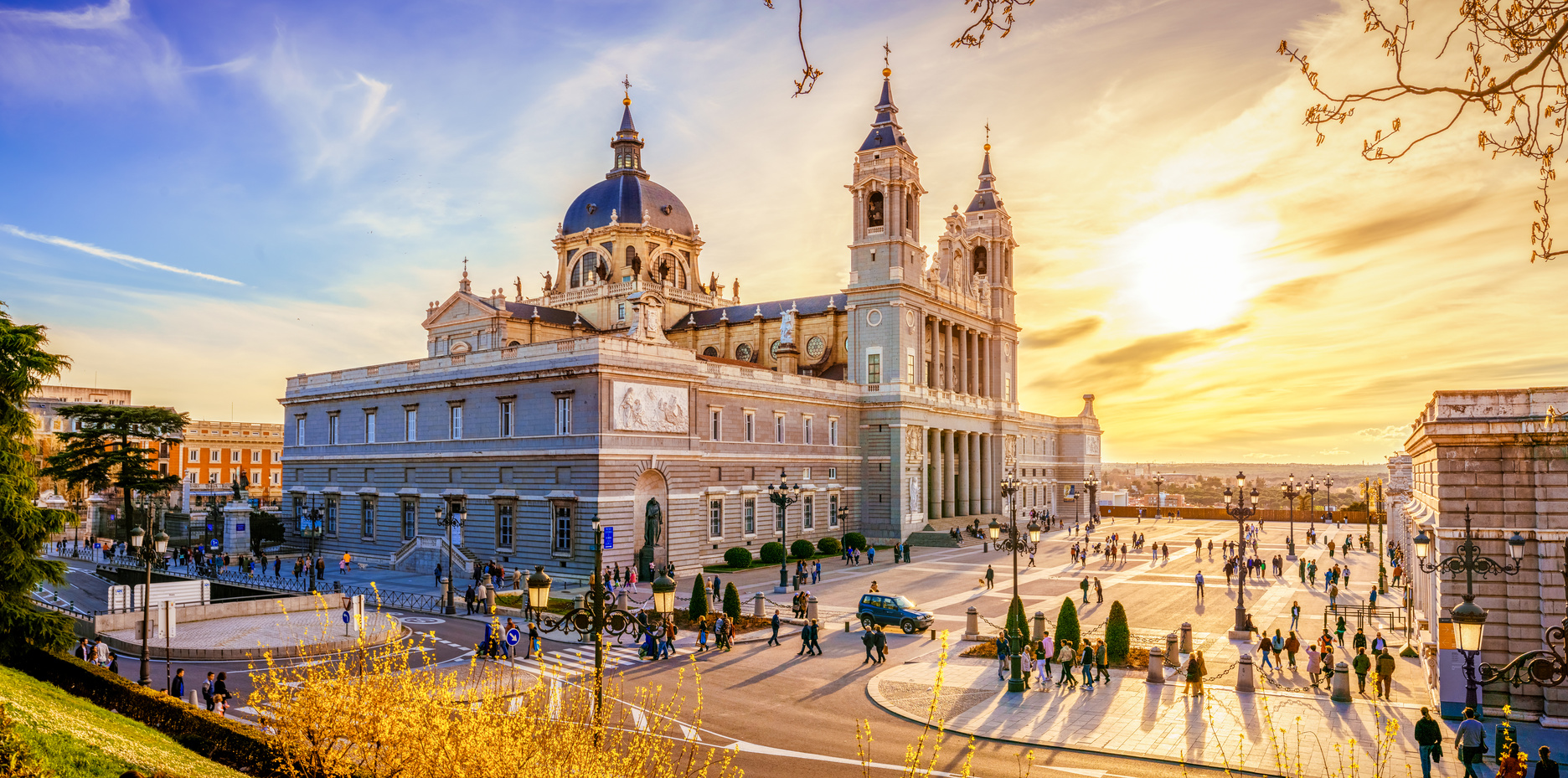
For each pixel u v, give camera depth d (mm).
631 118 125438
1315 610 58312
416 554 78688
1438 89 8680
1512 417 33750
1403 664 42875
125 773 16797
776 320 113438
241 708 34531
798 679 39938
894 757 29516
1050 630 50625
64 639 35312
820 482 96688
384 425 86500
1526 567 33281
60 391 138250
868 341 104125
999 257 131250
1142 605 59750
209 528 98188
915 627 50906
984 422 122875
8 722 17547
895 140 104125
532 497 71500
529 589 26188
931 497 111062
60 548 93812
